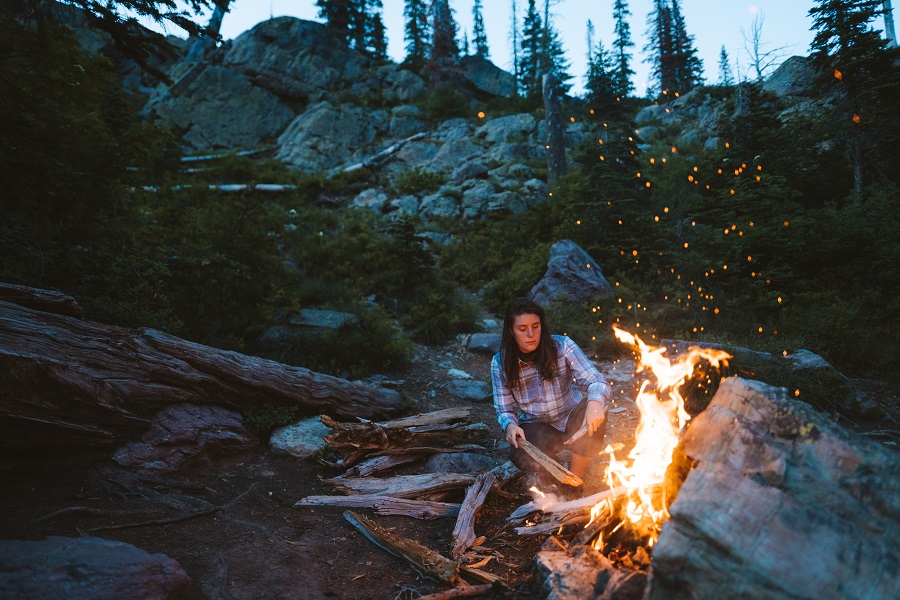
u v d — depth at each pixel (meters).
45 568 1.79
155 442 3.21
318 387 4.24
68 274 4.38
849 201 9.10
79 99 5.11
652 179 10.13
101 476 2.85
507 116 19.52
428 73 24.36
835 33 10.08
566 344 3.06
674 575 1.42
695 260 7.76
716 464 1.69
